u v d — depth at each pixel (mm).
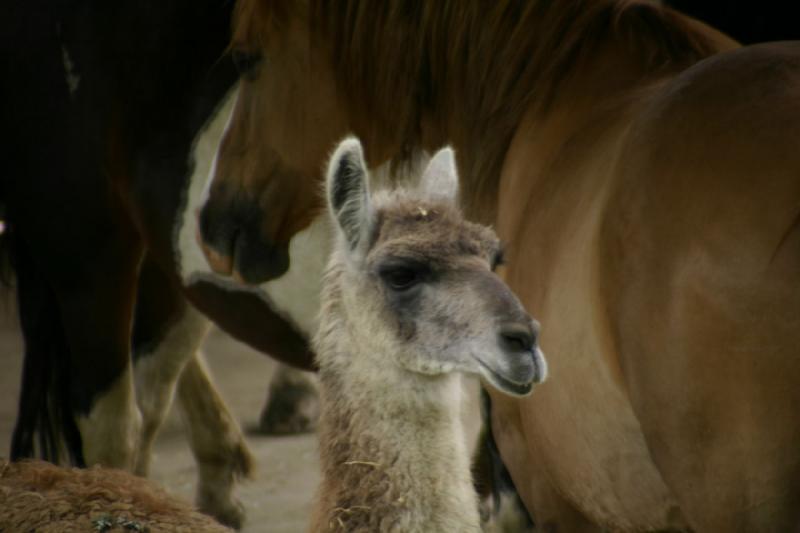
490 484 22953
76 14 26531
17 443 27641
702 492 13625
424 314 15938
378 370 16375
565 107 18422
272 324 24906
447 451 16453
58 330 27500
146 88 25750
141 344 29391
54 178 26922
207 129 25094
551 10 19266
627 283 14289
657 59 18016
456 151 20281
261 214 21625
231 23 23766
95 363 26891
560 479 16859
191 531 16359
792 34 24141
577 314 15617
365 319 16438
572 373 15805
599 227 15062
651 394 14008
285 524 30141
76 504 16781
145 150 25875
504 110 19375
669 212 13836
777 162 13031
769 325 12742
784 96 13625
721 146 13586
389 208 16844
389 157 21094
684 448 13703
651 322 13914
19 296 27906
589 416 15648
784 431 12758
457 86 20094
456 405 16688
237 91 24844
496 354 15227
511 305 15375
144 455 29625
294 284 24047
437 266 15961
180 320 29125
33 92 26953
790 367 12648
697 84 14555
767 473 12945
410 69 20312
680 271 13539
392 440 16297
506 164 19219
